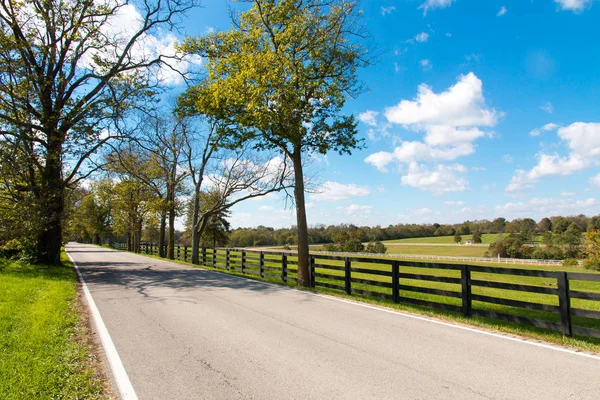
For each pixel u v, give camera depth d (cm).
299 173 1336
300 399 372
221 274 1566
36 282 1103
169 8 1767
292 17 1248
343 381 418
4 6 1523
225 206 2338
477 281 739
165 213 2856
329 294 1033
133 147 1972
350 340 577
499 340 584
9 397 359
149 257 2941
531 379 425
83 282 1255
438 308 889
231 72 1356
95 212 5284
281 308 822
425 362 480
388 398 375
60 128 1661
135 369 453
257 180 2258
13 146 1480
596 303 1192
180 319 709
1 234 1530
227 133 1422
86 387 396
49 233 1766
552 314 932
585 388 401
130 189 3488
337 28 1264
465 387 403
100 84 1727
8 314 678
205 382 414
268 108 1188
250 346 545
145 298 939
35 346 512
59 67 1684
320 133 1314
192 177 2441
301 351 522
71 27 1648
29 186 1589
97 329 634
